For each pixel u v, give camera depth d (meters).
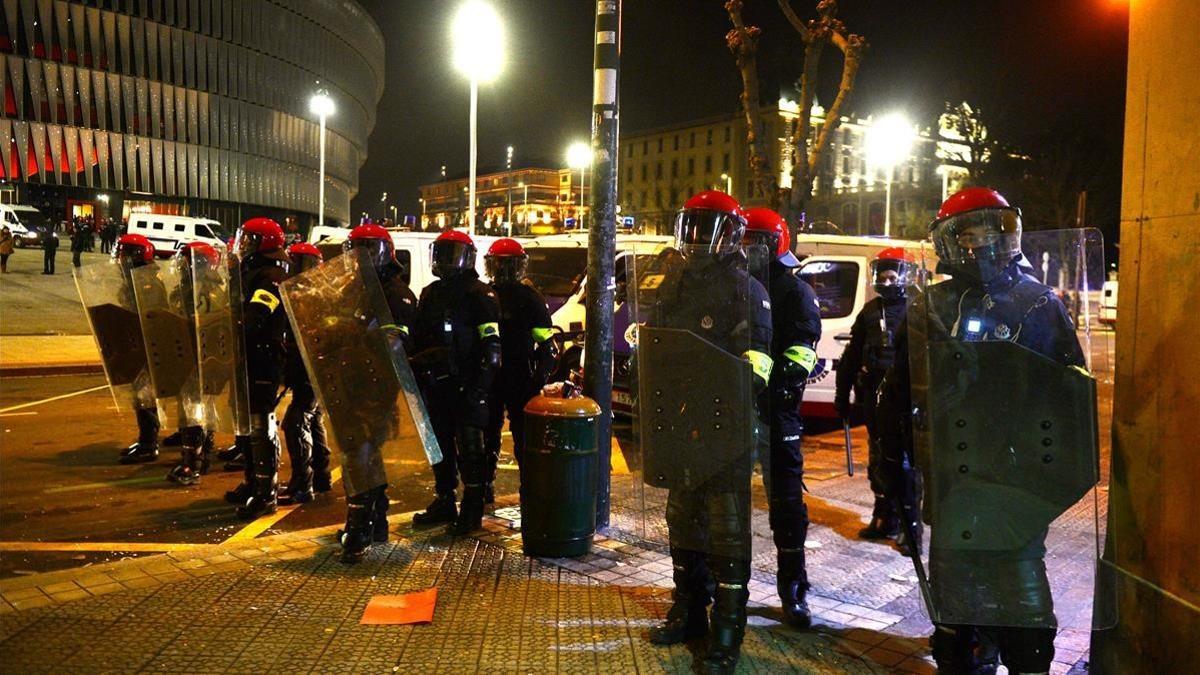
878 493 5.63
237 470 7.60
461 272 5.55
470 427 5.46
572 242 12.38
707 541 3.57
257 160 70.50
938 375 3.01
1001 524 2.96
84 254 38.56
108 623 3.93
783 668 3.65
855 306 9.22
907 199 81.00
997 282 3.09
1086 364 3.32
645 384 3.59
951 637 3.44
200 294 5.82
